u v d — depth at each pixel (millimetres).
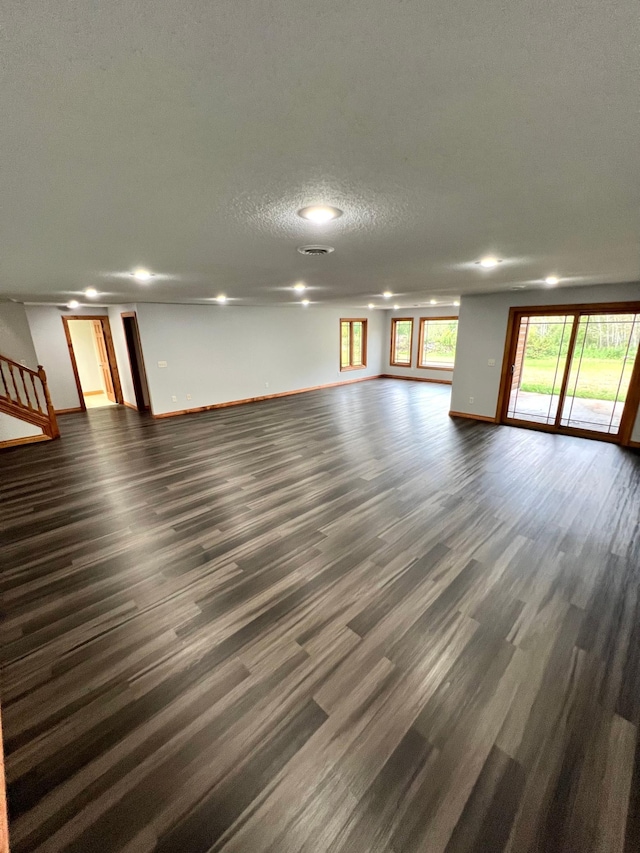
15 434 5488
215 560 2688
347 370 10797
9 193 1371
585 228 2039
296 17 625
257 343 8484
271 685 1749
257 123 970
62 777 1395
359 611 2195
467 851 1194
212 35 653
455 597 2301
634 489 3760
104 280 3654
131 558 2725
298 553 2754
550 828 1244
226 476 4211
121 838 1228
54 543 2930
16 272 3014
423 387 9961
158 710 1639
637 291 4750
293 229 1986
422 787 1357
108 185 1348
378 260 2906
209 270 3248
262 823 1265
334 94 851
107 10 594
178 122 954
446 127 1008
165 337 7066
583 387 5414
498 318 6070
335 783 1372
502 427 6090
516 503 3488
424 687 1734
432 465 4449
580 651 1923
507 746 1487
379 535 2979
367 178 1348
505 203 1626
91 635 2045
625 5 601
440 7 611
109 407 8281
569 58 731
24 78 742
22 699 1694
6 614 2203
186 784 1372
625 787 1352
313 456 4820
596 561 2641
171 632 2059
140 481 4117
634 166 1260
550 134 1049
